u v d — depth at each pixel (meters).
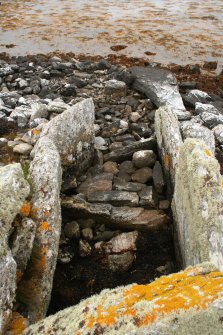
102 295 2.94
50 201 4.26
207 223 3.85
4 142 7.17
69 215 5.59
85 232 5.38
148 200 5.70
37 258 3.91
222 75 11.45
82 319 2.77
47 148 5.04
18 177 4.01
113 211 5.55
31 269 3.86
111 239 5.28
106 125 8.00
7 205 3.68
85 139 6.35
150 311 2.57
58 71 10.89
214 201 3.94
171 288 2.76
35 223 4.02
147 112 8.86
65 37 14.46
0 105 8.47
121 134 7.72
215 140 7.51
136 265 5.04
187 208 4.38
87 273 4.89
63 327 2.88
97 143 7.27
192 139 4.59
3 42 13.95
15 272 3.40
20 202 3.88
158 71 10.26
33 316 3.65
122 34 14.80
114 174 6.47
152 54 13.05
